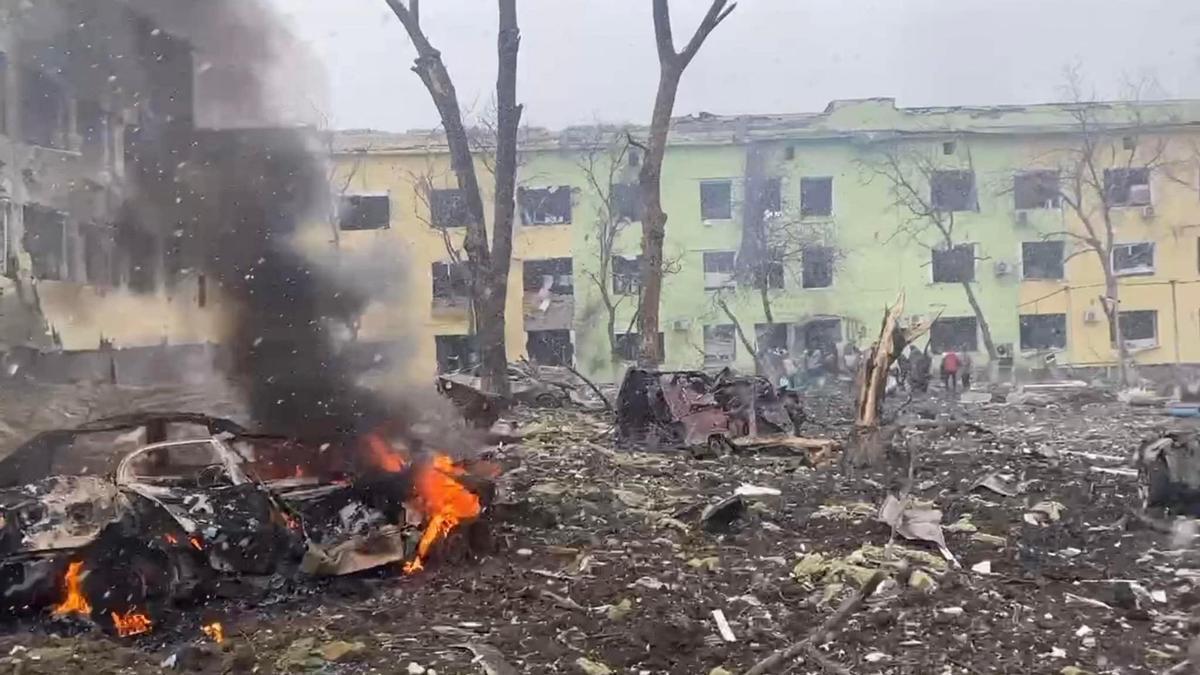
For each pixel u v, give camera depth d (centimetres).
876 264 4709
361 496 870
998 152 4688
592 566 865
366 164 4481
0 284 2058
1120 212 4650
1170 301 4628
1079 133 4625
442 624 700
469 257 2350
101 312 1903
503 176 2317
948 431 2034
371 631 686
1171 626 678
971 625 679
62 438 878
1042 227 4678
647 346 2447
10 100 2025
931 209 4544
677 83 2464
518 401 2872
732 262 4722
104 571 698
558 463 1591
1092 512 1095
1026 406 2912
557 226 4753
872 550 888
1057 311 4694
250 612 733
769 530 1016
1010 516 1073
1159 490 1025
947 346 4703
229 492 763
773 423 1816
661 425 1794
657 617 710
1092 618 696
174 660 618
